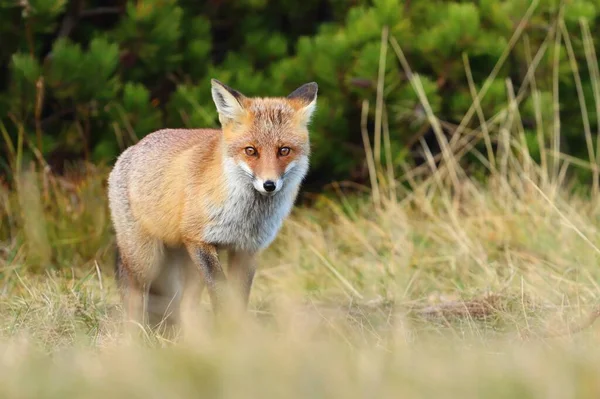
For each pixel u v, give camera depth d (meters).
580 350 6.61
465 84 14.89
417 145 15.65
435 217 12.66
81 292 9.75
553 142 14.76
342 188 15.05
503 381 5.11
